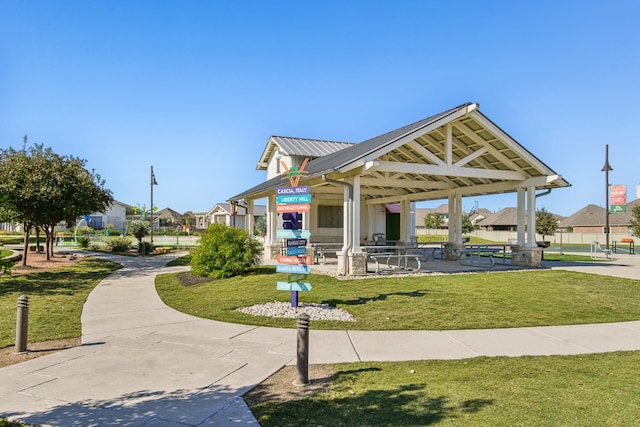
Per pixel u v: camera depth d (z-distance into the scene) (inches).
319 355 233.6
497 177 573.3
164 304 385.7
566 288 430.0
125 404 169.2
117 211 2566.4
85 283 518.6
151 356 233.5
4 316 332.2
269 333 282.4
